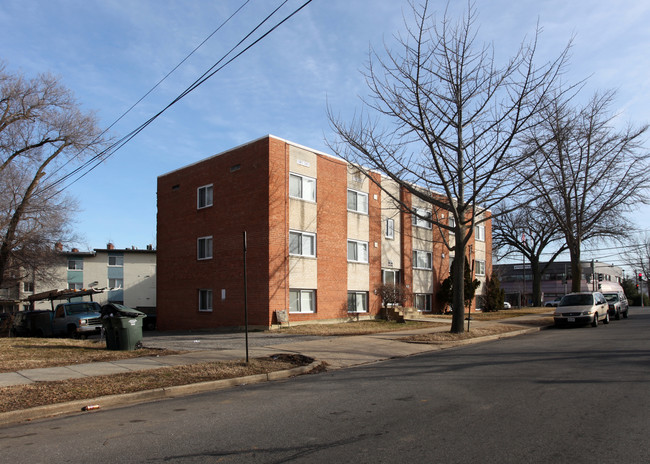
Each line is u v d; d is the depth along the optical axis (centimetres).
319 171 2480
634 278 10025
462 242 1892
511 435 609
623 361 1178
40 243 3150
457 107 1783
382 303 2794
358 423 686
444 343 1692
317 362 1302
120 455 571
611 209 3023
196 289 2567
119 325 1459
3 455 581
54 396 884
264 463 528
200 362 1246
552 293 8462
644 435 600
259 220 2253
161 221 2842
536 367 1132
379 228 2831
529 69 1633
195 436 643
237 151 2397
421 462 517
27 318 2362
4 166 2777
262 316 2195
